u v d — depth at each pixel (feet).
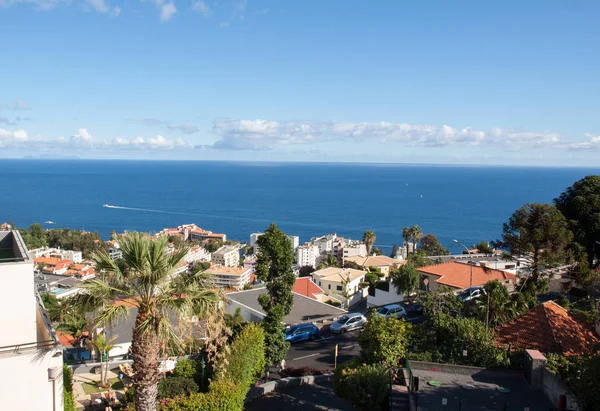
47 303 188.03
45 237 503.61
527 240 110.11
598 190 141.79
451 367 59.93
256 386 71.67
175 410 54.65
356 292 190.19
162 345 46.24
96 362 93.97
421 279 161.89
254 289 140.15
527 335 72.90
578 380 46.68
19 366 35.73
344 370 64.08
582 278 113.39
